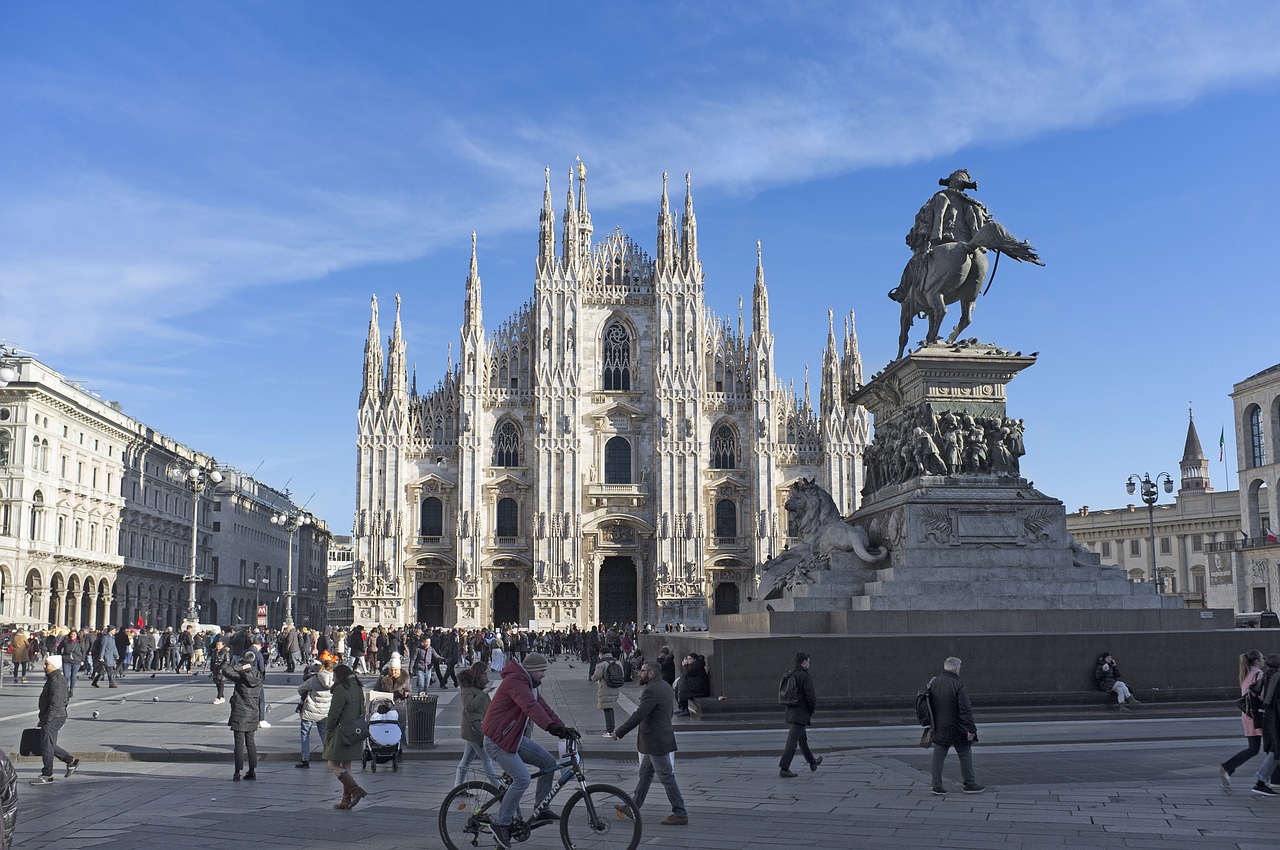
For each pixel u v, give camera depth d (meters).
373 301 99.94
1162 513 117.25
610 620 99.25
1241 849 13.34
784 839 14.24
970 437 28.36
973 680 25.25
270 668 63.66
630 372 101.38
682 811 15.28
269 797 18.83
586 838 13.42
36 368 85.44
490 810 13.79
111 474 101.81
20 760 23.61
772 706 25.05
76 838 15.20
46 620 86.06
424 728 24.83
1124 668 25.81
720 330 102.62
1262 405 87.81
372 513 97.06
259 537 148.00
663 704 15.41
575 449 98.00
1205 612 27.44
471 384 98.88
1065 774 18.69
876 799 16.89
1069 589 27.20
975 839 14.04
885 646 25.17
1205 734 22.80
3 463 83.00
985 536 27.47
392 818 16.67
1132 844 13.66
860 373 100.44
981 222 29.61
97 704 37.50
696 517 97.50
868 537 29.52
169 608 117.50
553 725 13.39
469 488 97.38
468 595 95.94
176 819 16.66
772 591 29.98
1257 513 89.38
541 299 99.75
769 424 99.31
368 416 98.19
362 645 55.22
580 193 103.62
